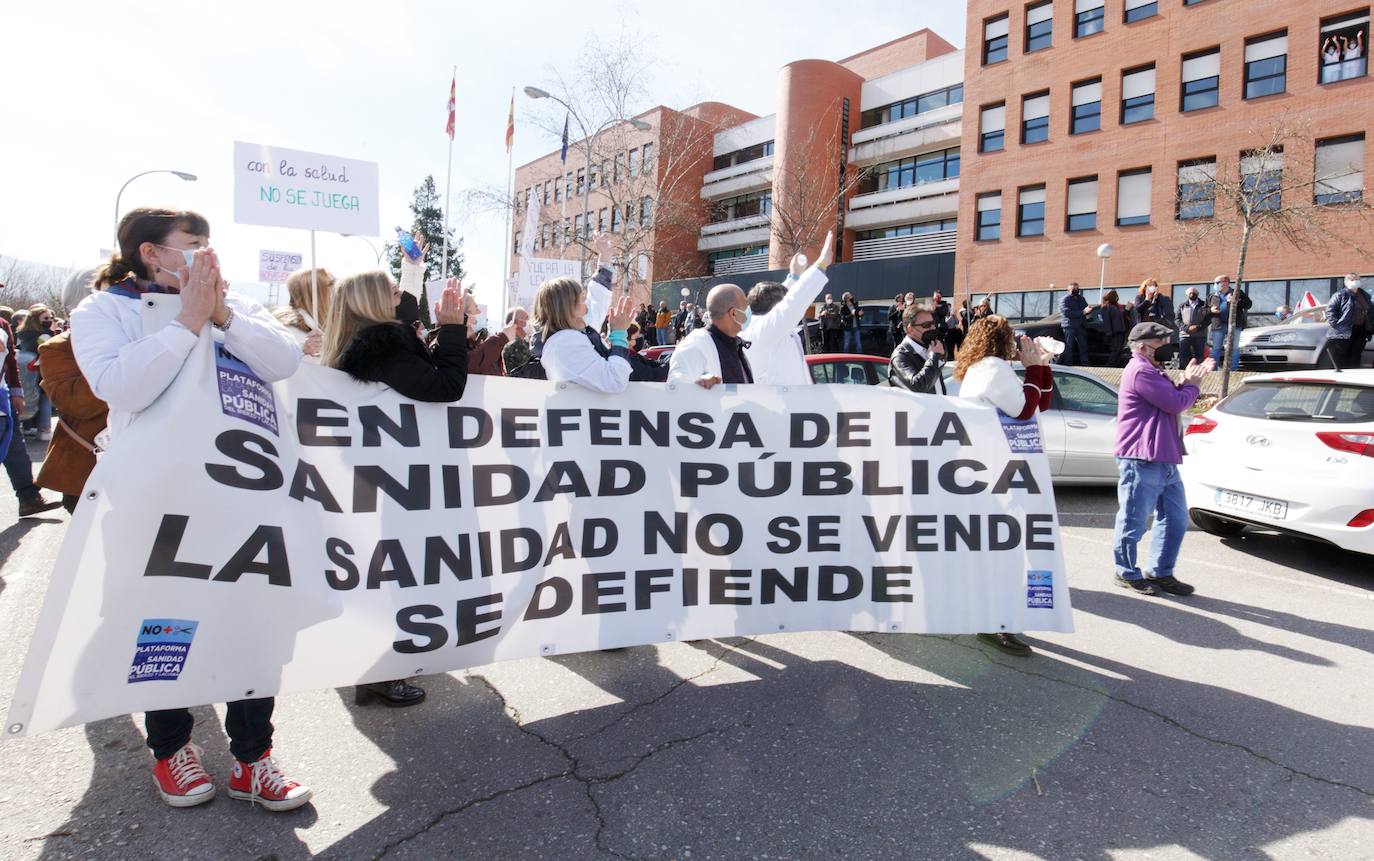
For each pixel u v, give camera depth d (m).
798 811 2.49
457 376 2.83
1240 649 3.86
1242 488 5.40
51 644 2.09
